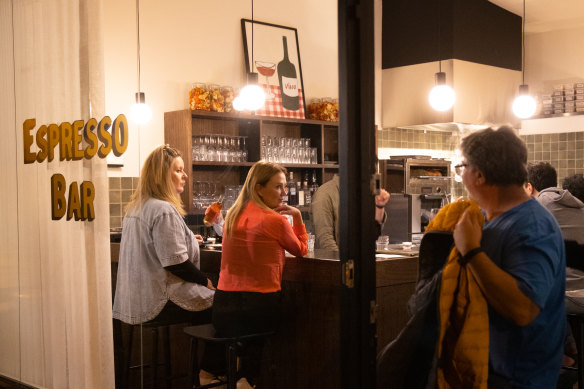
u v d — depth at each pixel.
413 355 2.06
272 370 3.20
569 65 6.72
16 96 3.94
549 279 1.79
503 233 1.87
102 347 3.44
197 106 5.10
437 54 6.26
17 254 3.99
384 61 6.70
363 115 2.20
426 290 2.03
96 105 3.43
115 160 4.51
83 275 3.49
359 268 2.19
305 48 5.72
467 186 1.99
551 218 1.88
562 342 1.94
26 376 3.96
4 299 4.11
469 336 1.89
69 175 3.57
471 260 1.84
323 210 3.25
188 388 3.40
